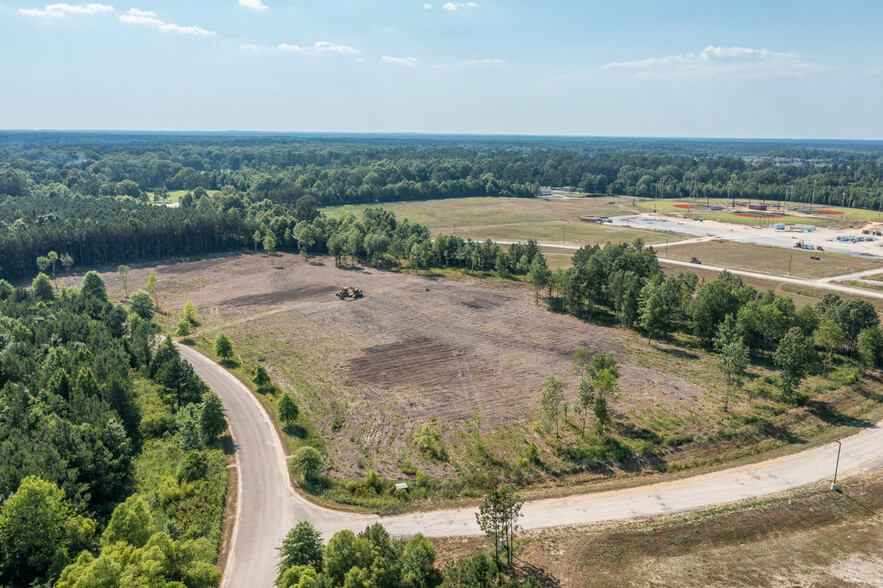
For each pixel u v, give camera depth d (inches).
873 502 2714.1
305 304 6131.9
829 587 2183.8
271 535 2495.1
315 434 3425.2
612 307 5984.3
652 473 3034.0
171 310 5925.2
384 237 7859.3
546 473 3038.9
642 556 2362.2
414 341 5044.3
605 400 3565.5
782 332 4601.4
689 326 5408.5
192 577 2031.3
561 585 2196.1
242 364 4520.2
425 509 2716.5
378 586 1975.9
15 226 7706.7
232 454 3179.1
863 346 4212.6
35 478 2206.0
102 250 7746.1
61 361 3681.1
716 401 3821.4
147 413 3543.3
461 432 3462.1
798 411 3634.4
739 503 2731.3
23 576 2130.9
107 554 1983.3
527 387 4094.5
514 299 6323.8
